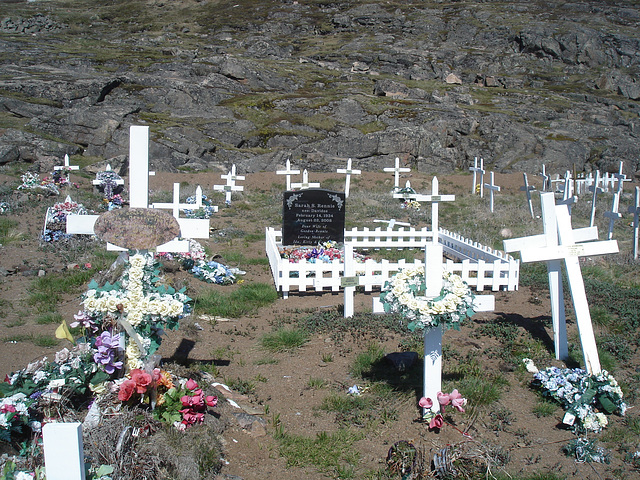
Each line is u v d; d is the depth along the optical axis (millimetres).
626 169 33594
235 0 90312
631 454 4867
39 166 24422
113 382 4910
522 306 8930
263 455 4707
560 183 27094
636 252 12383
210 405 4824
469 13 79188
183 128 30812
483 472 4500
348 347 7109
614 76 57406
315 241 12508
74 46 56469
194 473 4062
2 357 6207
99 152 28359
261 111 35688
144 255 5281
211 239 14586
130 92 36406
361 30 74875
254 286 10180
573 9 81688
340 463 4637
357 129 34281
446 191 25500
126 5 93688
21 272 10086
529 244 6613
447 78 53938
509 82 56031
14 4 92938
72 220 5887
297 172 21781
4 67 38375
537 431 5262
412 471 4383
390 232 13289
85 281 9594
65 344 6703
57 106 32688
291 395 5863
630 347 7297
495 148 33969
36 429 4441
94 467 3809
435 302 5176
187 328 7562
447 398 5219
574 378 5754
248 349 7141
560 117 42969
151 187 23797
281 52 64125
